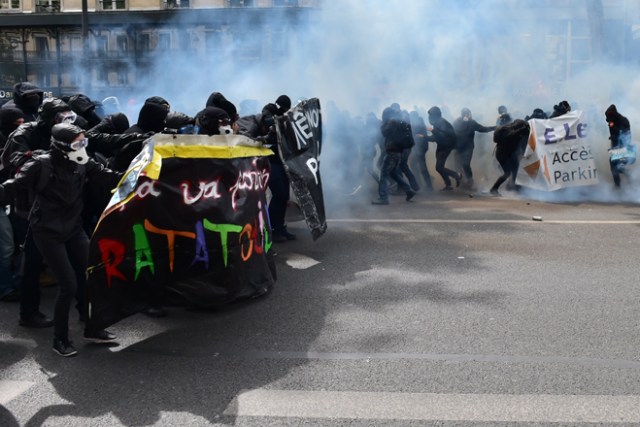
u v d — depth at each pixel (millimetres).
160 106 5230
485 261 6203
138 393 3521
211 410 3314
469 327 4457
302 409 3312
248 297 4551
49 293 5379
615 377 3645
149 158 4086
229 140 4402
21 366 3916
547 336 4273
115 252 4047
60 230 4023
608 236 7207
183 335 4414
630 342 4160
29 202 4199
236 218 4402
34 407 3371
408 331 4398
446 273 5809
